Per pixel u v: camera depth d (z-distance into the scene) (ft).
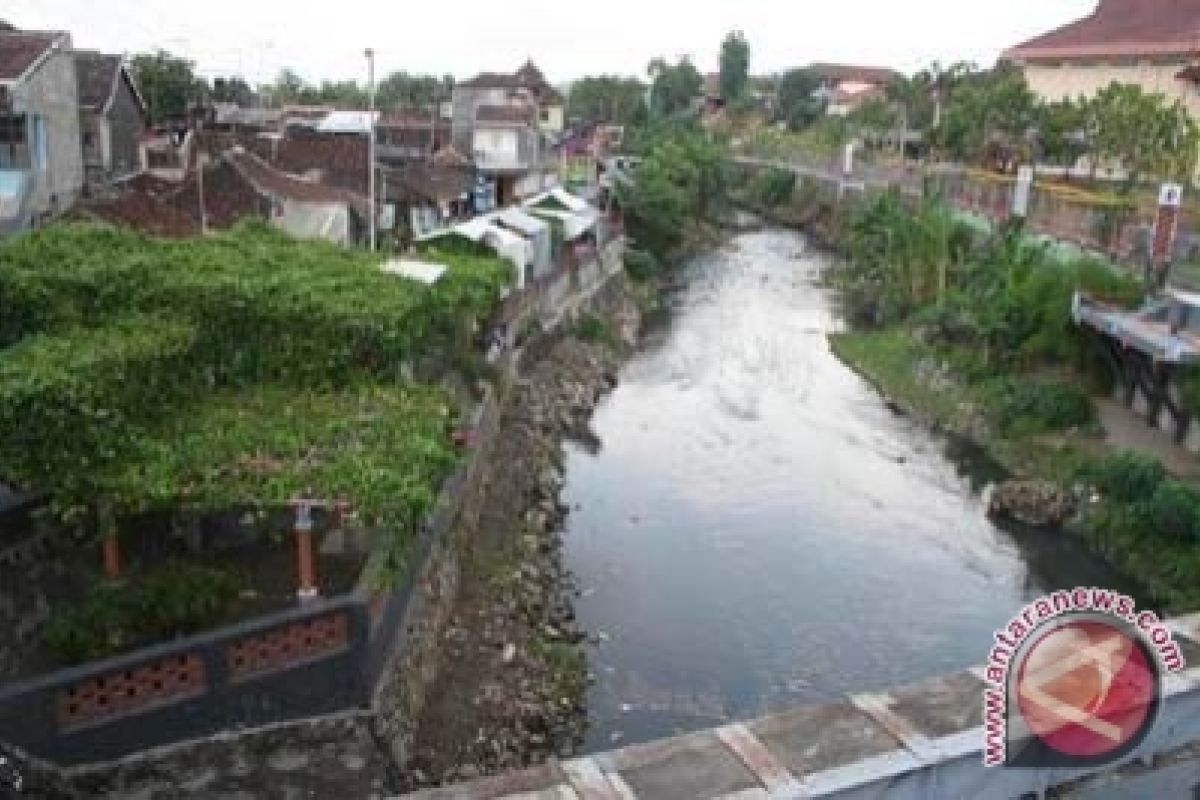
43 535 50.47
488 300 85.71
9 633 44.55
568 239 130.72
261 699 43.62
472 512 70.90
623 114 309.42
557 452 93.35
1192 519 69.31
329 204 102.37
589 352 122.72
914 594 71.26
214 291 55.31
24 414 41.73
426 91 256.11
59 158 97.35
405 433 50.57
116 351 47.52
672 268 186.80
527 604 64.69
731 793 21.42
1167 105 137.59
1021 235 118.42
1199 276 89.92
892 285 143.13
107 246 61.87
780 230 233.55
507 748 51.16
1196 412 82.69
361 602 44.86
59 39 96.53
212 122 162.91
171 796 41.93
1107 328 88.79
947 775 22.24
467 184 149.38
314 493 44.34
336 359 57.06
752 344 136.56
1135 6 171.53
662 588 70.79
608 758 22.84
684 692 58.34
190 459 45.42
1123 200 111.24
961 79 210.38
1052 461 87.71
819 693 58.90
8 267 54.75
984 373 105.60
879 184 190.60
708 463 94.63
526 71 238.89
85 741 40.55
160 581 45.57
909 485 90.53
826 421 106.93
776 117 332.80
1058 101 160.25
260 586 48.80
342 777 44.52
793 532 80.59
